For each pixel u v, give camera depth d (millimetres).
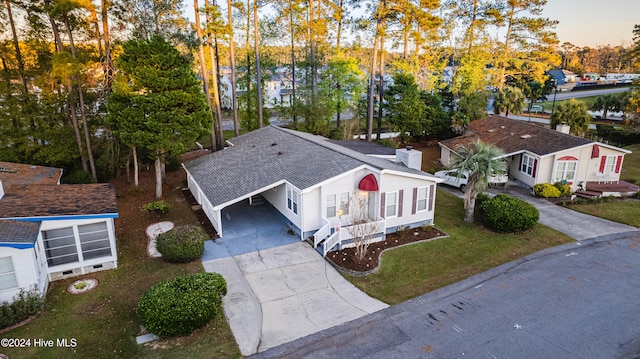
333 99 38250
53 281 14844
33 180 19938
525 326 12211
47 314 12727
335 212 18688
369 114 36219
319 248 17641
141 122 21312
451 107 44656
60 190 17797
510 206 19656
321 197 18000
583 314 12797
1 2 23516
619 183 26656
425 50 44750
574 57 123688
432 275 15562
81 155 24375
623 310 12977
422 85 45281
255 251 17438
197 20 28906
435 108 39750
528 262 16547
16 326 12094
